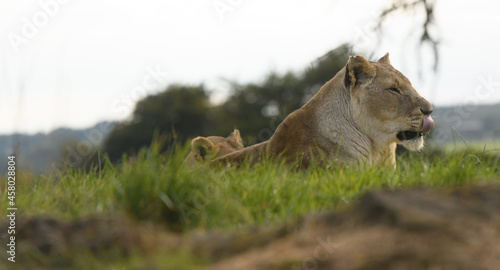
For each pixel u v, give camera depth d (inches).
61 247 294.8
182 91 3036.4
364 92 540.1
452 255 227.3
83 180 431.5
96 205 371.2
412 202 268.2
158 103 2957.7
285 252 259.0
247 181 388.8
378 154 561.0
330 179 406.0
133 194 350.3
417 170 414.0
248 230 309.6
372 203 266.8
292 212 349.7
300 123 549.3
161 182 354.3
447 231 241.1
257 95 2896.2
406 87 544.4
